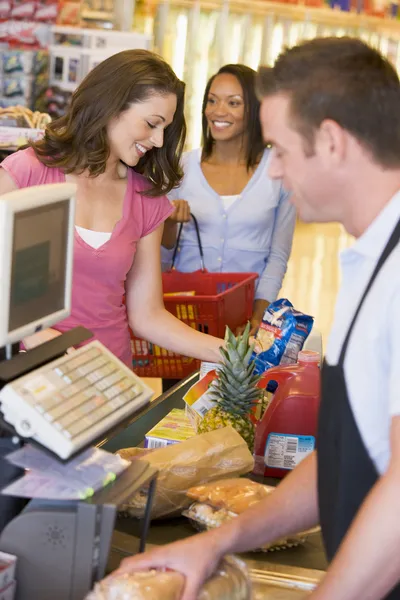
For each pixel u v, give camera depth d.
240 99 4.12
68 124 2.77
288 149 1.43
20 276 1.51
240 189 4.27
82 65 6.66
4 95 6.71
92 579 1.48
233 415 2.21
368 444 1.36
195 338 2.96
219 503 1.86
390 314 1.30
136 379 1.66
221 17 9.27
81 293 2.88
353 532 1.29
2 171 2.80
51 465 1.53
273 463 2.28
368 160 1.38
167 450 1.99
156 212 3.04
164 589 1.39
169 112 2.75
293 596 1.64
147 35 6.70
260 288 4.26
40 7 6.73
